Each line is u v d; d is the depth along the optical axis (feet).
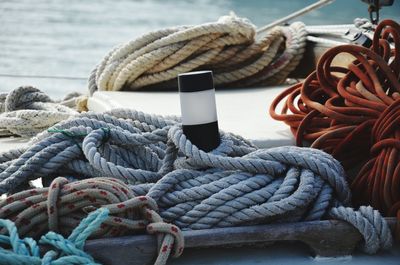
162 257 8.23
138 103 15.43
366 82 10.94
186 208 8.93
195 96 9.28
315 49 17.52
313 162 9.19
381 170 9.57
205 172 9.28
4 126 14.51
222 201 8.82
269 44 17.85
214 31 16.94
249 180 9.01
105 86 17.70
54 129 10.18
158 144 10.42
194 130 9.37
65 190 8.55
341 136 10.57
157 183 9.04
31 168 9.73
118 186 8.58
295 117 11.36
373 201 9.61
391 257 8.95
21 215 8.52
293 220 8.98
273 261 8.83
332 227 8.79
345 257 8.89
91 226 8.13
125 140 9.94
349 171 10.77
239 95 16.17
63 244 8.07
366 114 10.50
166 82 17.46
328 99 11.38
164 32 17.31
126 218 8.48
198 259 8.86
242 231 8.66
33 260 7.96
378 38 11.41
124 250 8.33
